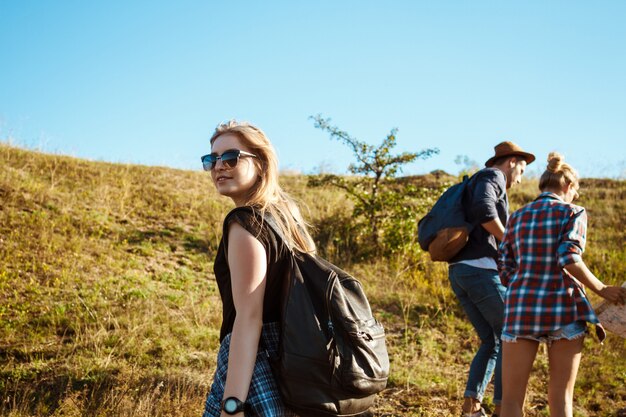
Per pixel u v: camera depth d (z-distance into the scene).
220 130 2.53
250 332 2.18
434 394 5.12
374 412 4.71
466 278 4.46
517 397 3.50
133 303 6.46
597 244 9.91
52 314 6.03
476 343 6.45
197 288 7.34
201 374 5.09
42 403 4.40
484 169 4.71
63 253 7.61
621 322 3.56
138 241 8.66
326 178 10.02
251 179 2.48
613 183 13.75
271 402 2.20
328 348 2.20
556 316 3.42
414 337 6.48
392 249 9.08
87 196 9.88
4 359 5.21
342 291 2.32
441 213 4.59
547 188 3.89
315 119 9.58
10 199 8.91
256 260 2.21
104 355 5.32
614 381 5.55
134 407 4.33
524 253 3.60
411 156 9.60
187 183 11.73
